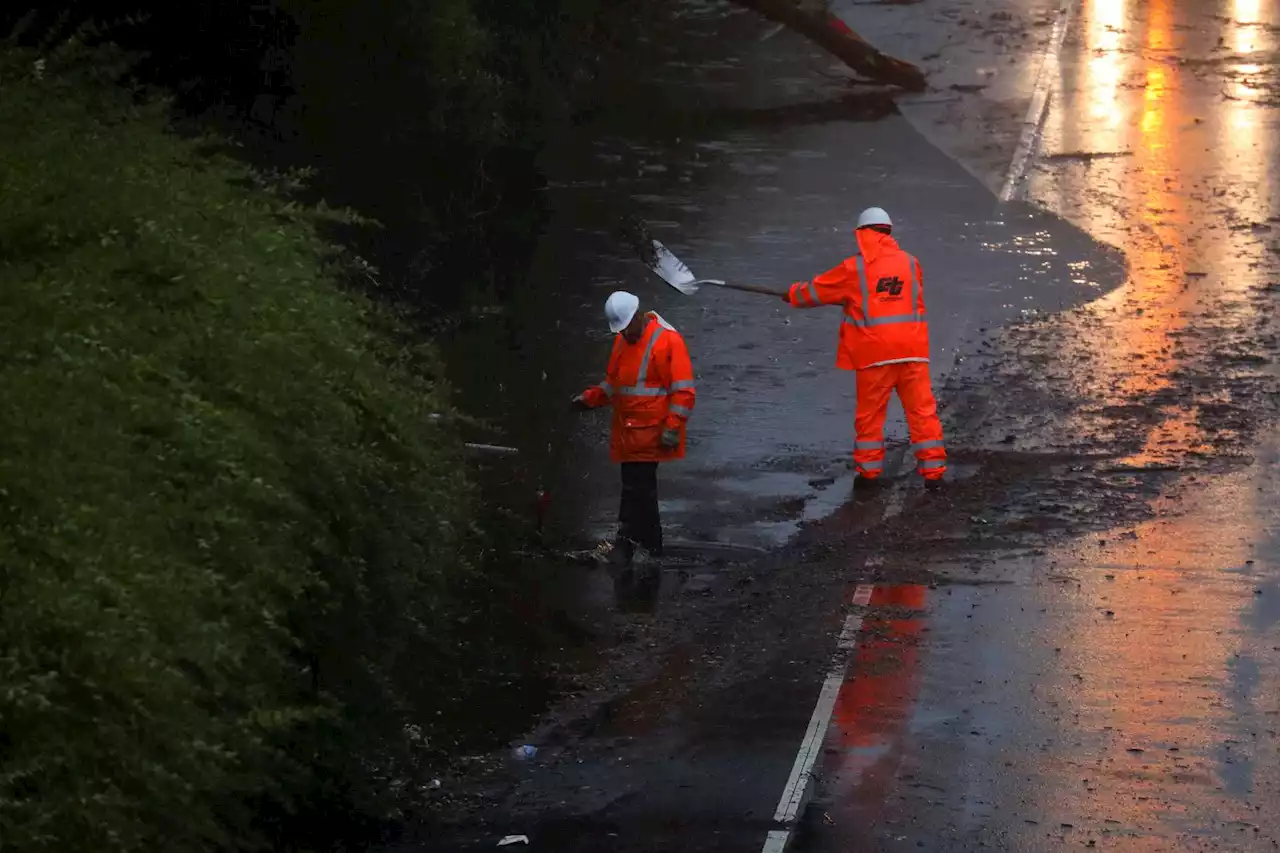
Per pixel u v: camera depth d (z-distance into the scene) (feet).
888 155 192.65
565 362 126.41
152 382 54.85
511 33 180.34
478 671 78.69
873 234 104.73
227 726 48.06
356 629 62.03
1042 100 218.18
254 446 54.80
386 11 121.49
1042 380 121.60
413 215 127.34
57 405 50.14
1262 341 128.67
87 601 43.57
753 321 138.72
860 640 80.43
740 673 77.66
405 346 77.66
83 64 83.46
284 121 112.88
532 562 92.73
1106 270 149.28
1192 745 68.03
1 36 91.20
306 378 60.75
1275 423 110.73
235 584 51.19
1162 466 103.65
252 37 107.76
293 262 68.18
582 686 77.05
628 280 147.64
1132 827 61.67
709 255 155.63
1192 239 157.99
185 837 46.21
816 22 223.71
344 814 62.39
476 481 103.45
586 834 62.13
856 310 103.30
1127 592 84.58
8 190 60.85
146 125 73.87
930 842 60.95
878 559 91.30
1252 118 206.69
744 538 96.68
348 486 60.75
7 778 40.50
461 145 136.56
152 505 49.90
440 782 67.05
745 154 192.34
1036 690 73.77
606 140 195.93
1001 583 86.79
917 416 102.17
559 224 163.73
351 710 61.67
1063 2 282.97
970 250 156.46
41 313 54.65
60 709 42.14
